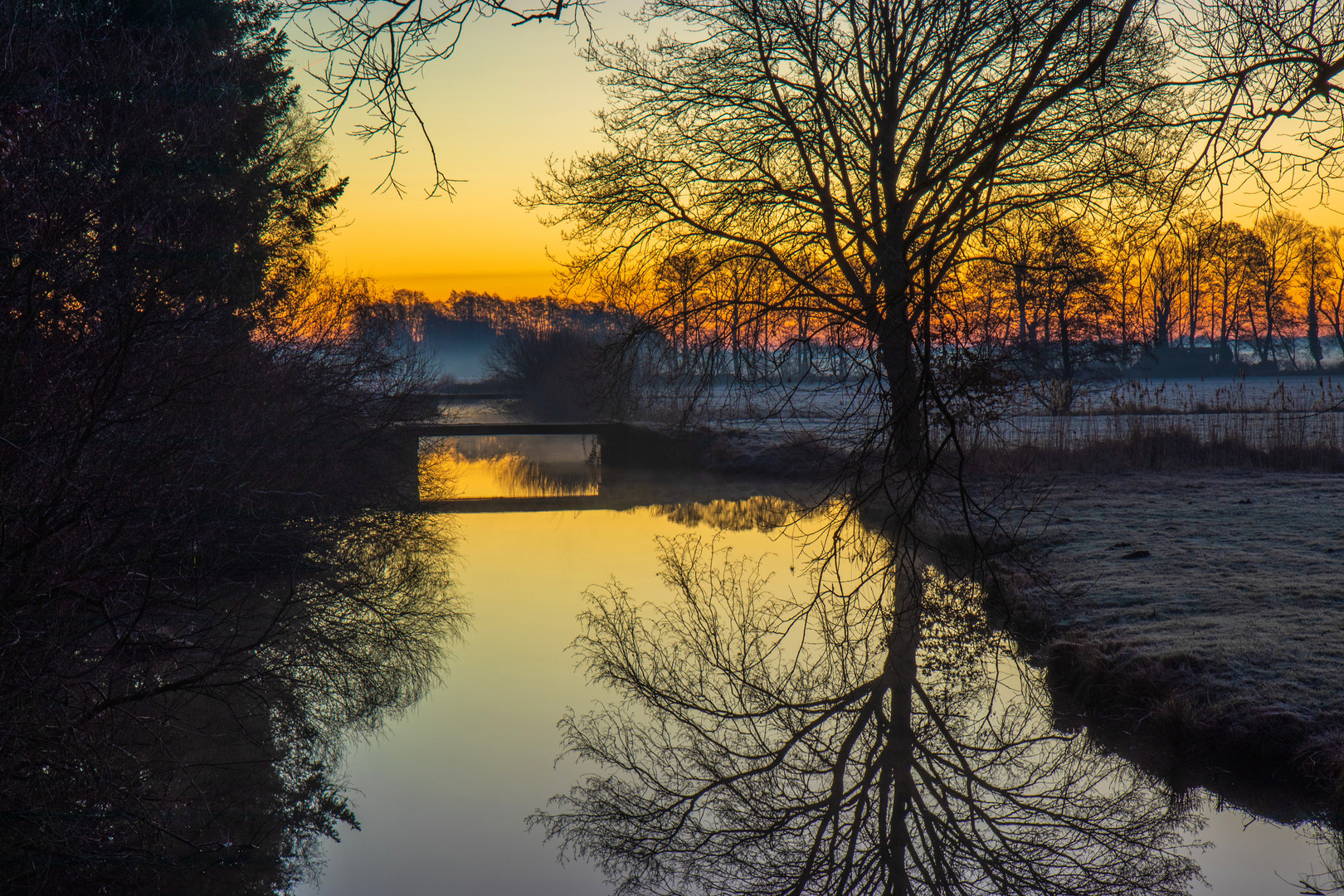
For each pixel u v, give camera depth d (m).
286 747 7.11
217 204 7.93
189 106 7.19
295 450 11.39
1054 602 9.00
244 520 8.84
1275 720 5.91
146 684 6.83
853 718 7.80
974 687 8.05
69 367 5.59
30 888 4.99
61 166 5.91
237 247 8.20
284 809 6.13
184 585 7.80
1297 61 3.94
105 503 5.81
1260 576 9.05
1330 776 5.43
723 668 9.20
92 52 6.35
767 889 5.48
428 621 10.97
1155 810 5.82
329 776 6.76
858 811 6.30
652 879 5.56
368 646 9.72
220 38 7.98
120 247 6.20
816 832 6.09
